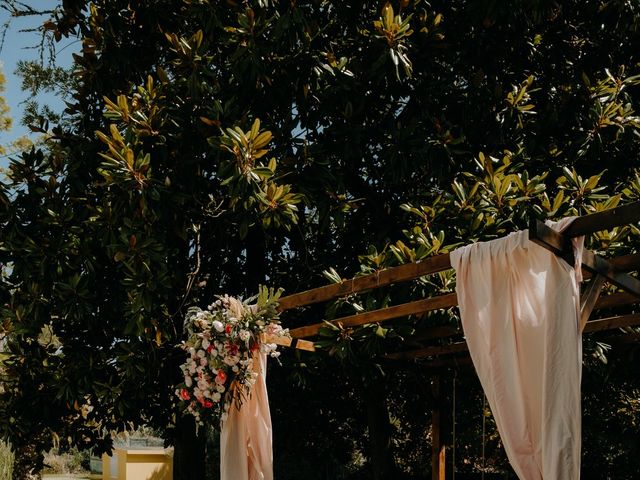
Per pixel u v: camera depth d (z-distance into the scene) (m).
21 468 11.59
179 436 9.04
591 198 6.48
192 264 8.62
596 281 3.99
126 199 7.00
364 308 6.45
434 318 6.38
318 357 6.93
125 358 7.49
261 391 5.67
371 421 10.03
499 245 4.08
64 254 7.57
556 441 3.59
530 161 7.78
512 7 7.80
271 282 9.00
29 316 7.66
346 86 7.54
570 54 8.94
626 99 8.16
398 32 7.23
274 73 7.66
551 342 3.70
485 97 7.82
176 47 7.64
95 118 8.84
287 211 6.86
